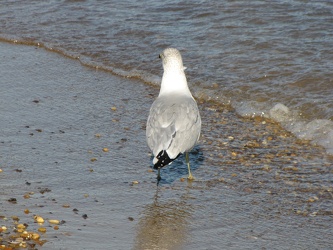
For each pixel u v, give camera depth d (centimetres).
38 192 1077
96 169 1177
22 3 2227
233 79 1617
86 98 1536
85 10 2130
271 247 931
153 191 1106
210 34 1861
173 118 1091
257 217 1024
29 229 951
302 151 1277
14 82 1623
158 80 1666
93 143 1288
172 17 2003
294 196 1094
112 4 2158
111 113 1448
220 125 1413
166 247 928
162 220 1008
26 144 1267
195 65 1703
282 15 1923
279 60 1672
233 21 1920
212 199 1084
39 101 1500
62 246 906
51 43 1917
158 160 1058
